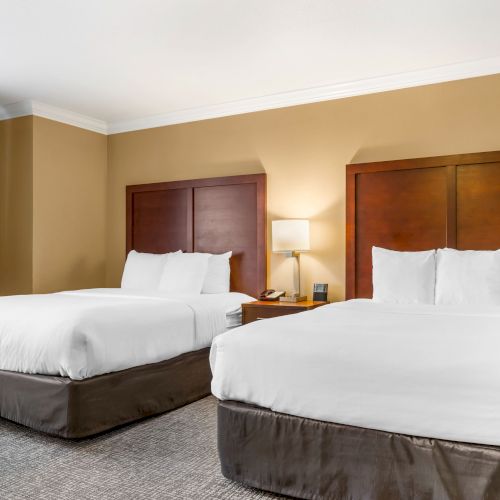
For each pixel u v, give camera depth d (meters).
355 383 2.00
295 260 4.49
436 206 3.97
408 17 3.14
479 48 3.61
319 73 4.09
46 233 5.01
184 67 3.96
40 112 4.93
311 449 2.06
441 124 3.98
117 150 5.64
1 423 3.07
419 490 1.85
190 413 3.33
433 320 2.62
